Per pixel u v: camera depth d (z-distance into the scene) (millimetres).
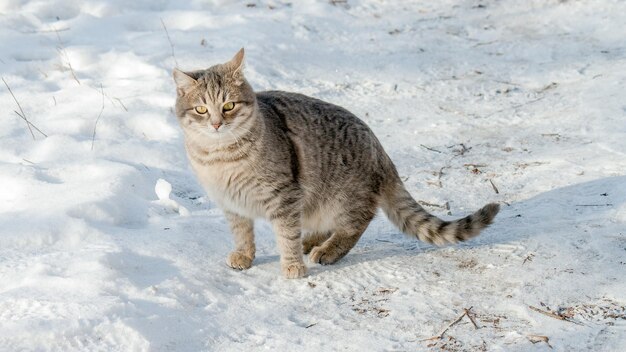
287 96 6883
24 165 8008
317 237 7211
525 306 5602
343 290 6160
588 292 5734
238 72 6254
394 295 6000
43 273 5910
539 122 9703
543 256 6355
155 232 6949
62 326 5152
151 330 5301
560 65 11484
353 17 13641
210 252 6719
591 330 5254
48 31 11984
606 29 12695
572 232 6715
